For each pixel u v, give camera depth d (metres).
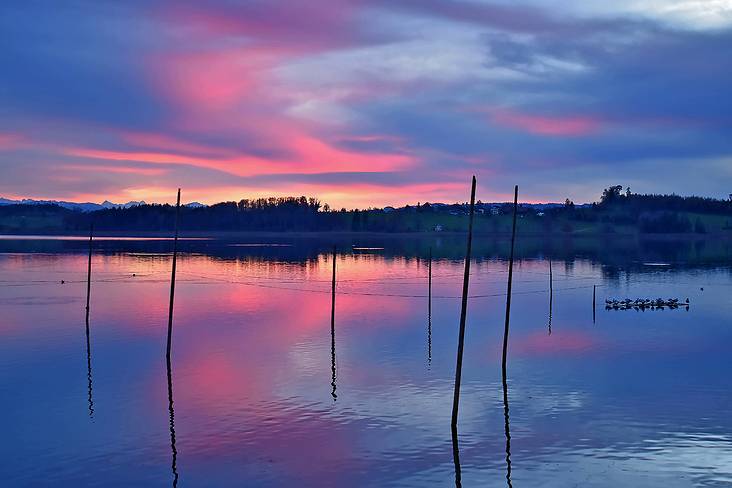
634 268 124.94
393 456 24.25
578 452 24.58
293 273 110.81
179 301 70.25
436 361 39.97
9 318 56.91
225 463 23.69
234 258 151.12
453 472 22.81
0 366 38.47
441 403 30.81
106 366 38.44
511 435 26.36
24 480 22.30
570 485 21.75
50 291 78.06
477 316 60.56
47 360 40.06
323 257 159.12
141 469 23.16
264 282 93.62
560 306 68.62
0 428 27.41
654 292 82.75
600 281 98.25
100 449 25.06
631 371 37.31
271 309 64.44
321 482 21.98
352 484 21.84
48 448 25.16
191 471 22.98
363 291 82.44
